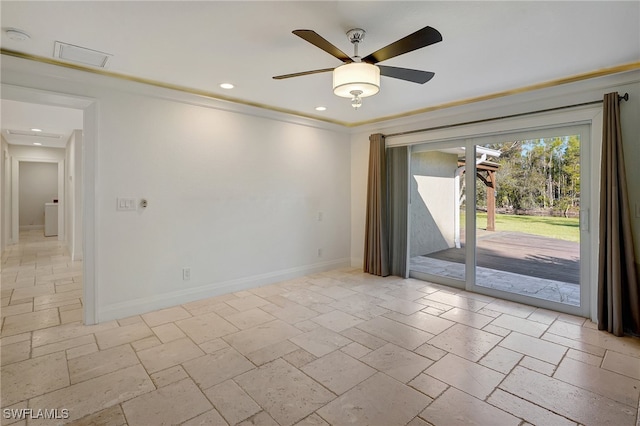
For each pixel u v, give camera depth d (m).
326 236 5.15
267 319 3.20
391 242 4.91
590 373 2.24
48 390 2.04
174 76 3.10
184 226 3.63
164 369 2.29
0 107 4.27
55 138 6.61
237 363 2.37
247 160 4.15
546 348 2.60
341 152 5.31
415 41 1.84
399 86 3.36
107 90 3.10
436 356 2.48
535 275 3.67
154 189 3.42
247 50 2.55
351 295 3.95
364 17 2.07
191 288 3.71
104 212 3.11
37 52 2.58
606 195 2.91
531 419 1.79
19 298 3.79
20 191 9.64
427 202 4.71
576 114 3.19
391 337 2.80
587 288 3.24
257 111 4.14
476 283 4.09
